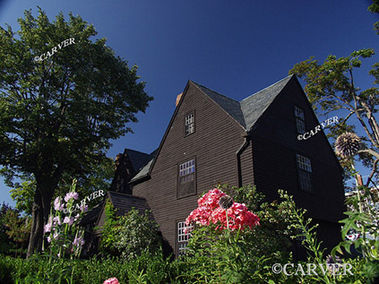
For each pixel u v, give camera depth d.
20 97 21.30
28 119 19.08
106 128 23.22
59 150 20.27
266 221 7.56
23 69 20.77
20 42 21.47
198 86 16.41
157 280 5.57
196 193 14.19
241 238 4.40
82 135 21.91
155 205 16.92
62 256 4.34
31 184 31.75
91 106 21.47
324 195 15.10
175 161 16.33
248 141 12.51
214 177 13.47
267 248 4.96
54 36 21.44
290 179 13.40
